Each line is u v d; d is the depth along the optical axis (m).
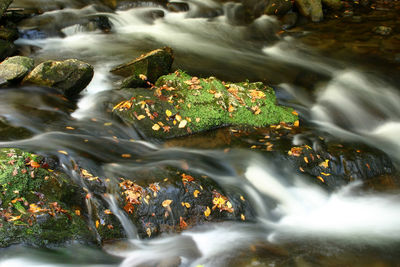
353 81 5.71
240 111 4.89
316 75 5.79
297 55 6.17
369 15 7.22
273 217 4.37
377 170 4.70
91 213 4.16
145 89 5.03
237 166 4.53
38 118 4.76
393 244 4.21
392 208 4.48
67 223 4.07
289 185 4.50
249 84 5.20
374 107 5.43
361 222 4.37
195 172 4.41
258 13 7.11
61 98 4.99
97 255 4.04
